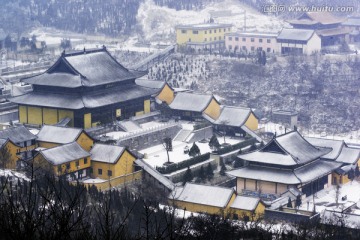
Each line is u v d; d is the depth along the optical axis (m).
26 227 41.75
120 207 133.62
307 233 122.94
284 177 181.50
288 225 148.75
